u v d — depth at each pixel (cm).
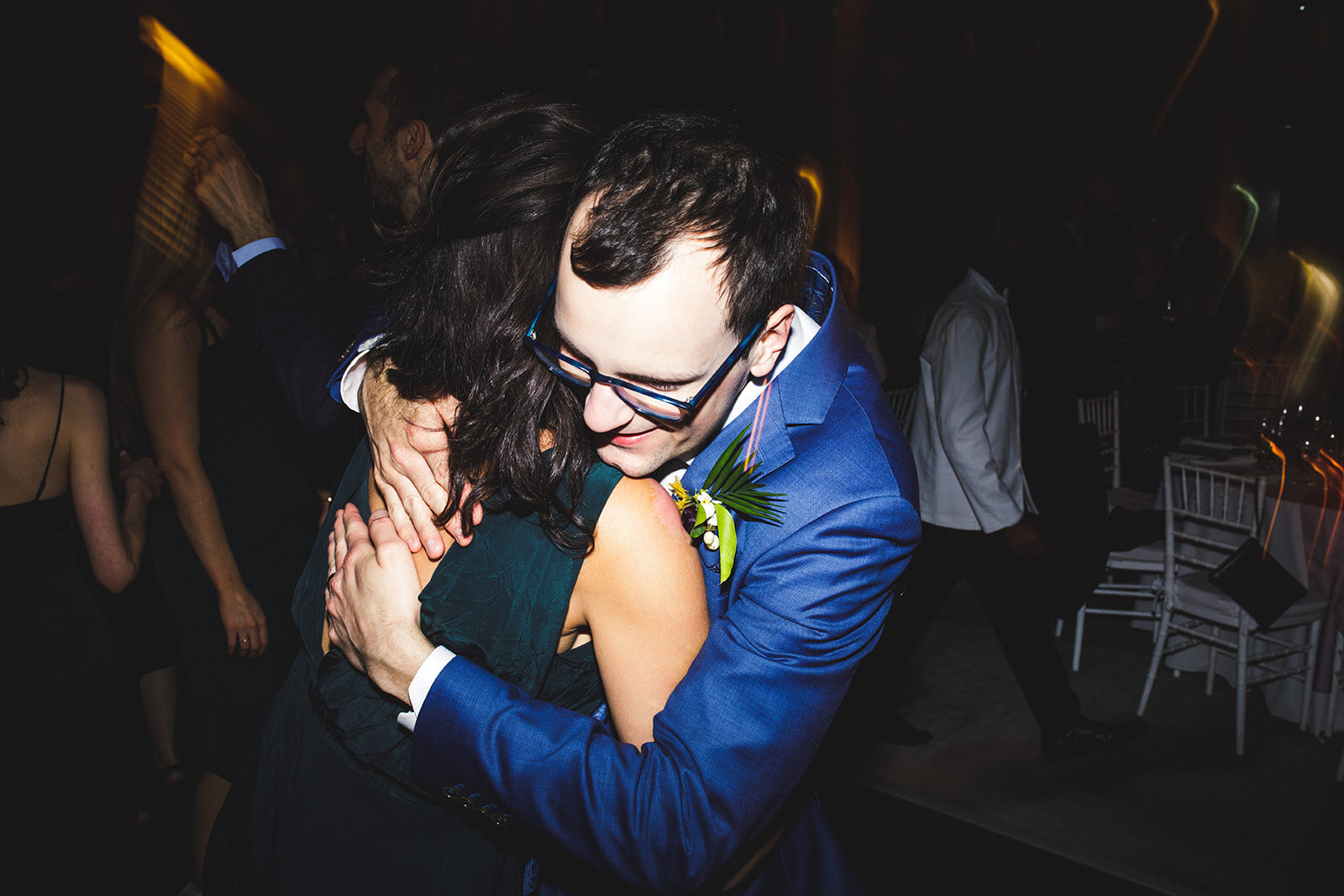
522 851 98
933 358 288
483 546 88
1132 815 272
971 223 302
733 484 94
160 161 185
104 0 509
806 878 122
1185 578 336
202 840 198
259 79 591
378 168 178
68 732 175
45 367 178
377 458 95
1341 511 302
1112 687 359
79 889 219
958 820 270
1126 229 523
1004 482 283
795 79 880
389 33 631
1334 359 484
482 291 90
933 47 876
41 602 169
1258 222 856
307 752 95
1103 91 876
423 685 87
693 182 77
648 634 87
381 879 91
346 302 185
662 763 86
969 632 409
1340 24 811
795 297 92
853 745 309
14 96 469
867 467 96
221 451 188
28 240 249
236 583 188
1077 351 363
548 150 91
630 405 81
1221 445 377
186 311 183
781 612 90
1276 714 333
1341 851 255
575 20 743
